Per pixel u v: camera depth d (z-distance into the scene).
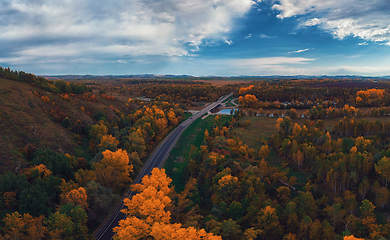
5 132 99.44
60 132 124.38
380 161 92.12
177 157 136.25
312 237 66.44
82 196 68.81
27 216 60.06
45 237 57.34
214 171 103.69
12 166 84.25
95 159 104.38
